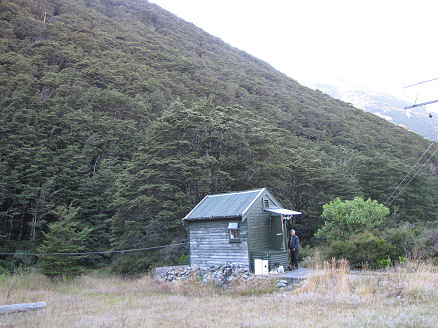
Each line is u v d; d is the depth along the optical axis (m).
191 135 28.81
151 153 29.09
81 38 76.69
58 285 20.77
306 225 31.83
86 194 35.44
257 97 78.75
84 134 41.91
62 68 64.50
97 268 31.42
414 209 36.88
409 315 7.62
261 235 17.53
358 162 44.31
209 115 31.50
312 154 40.00
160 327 8.70
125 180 28.28
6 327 9.42
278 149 32.12
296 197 33.56
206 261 18.56
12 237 33.12
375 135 72.19
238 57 127.19
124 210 26.75
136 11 124.31
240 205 17.80
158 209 26.69
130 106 51.88
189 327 8.48
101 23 97.38
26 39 68.25
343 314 8.34
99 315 11.02
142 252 26.66
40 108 43.47
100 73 60.31
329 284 11.84
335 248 17.34
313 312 8.95
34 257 28.98
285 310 9.40
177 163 26.64
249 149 28.67
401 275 11.76
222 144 28.73
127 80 64.56
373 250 15.93
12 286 17.62
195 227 19.38
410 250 15.47
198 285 16.36
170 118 29.17
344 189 34.06
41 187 32.44
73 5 99.81
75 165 36.94
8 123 36.59
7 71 51.25
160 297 14.80
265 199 18.39
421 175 38.91
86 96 50.59
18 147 35.62
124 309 12.16
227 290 14.73
